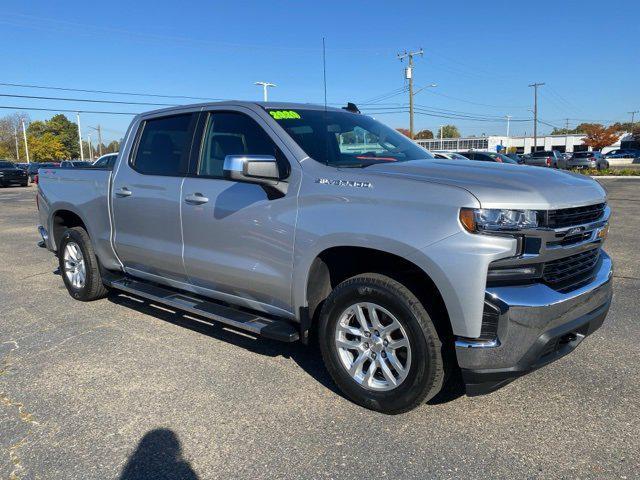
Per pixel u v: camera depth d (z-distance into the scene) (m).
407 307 3.08
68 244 5.89
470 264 2.83
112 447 3.04
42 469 2.85
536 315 2.88
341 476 2.75
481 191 2.90
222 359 4.25
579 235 3.19
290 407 3.46
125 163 5.02
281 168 3.72
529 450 2.95
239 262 3.94
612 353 4.24
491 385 3.01
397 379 3.23
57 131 117.06
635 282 6.41
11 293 6.35
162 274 4.76
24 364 4.19
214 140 4.27
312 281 3.59
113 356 4.33
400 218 3.07
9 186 33.81
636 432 3.11
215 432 3.18
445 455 2.91
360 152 4.06
